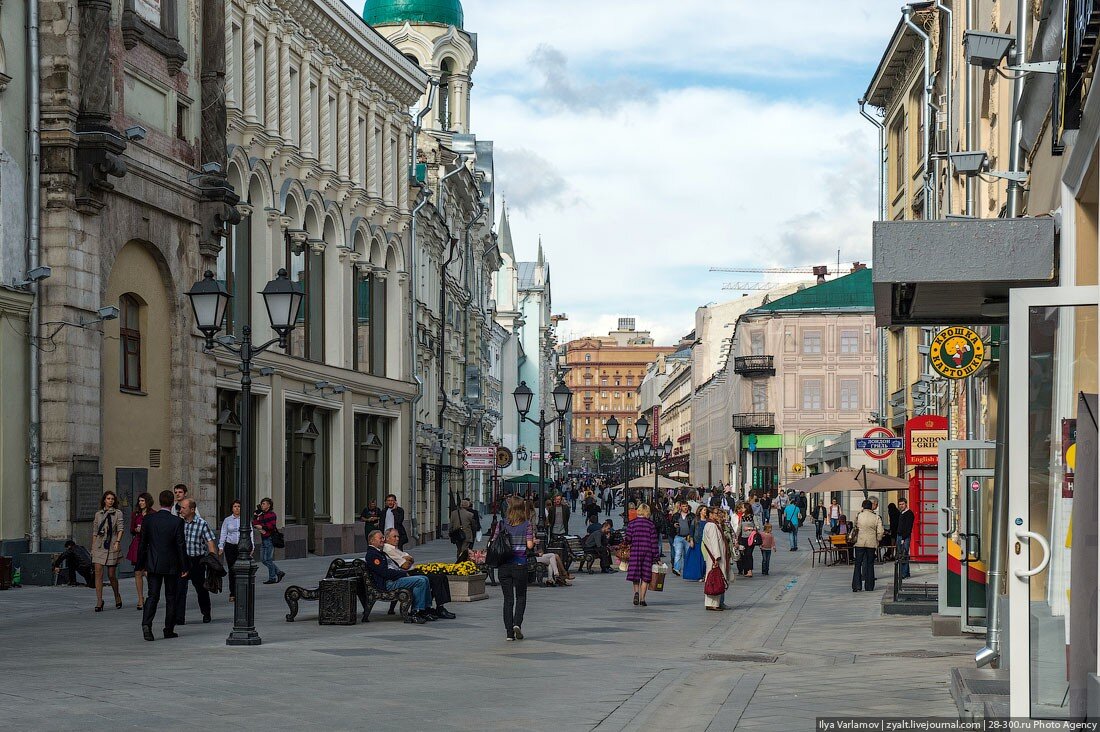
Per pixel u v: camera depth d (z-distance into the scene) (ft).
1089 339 29.53
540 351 447.83
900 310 44.55
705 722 35.96
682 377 538.88
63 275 88.28
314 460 139.23
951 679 40.34
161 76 101.71
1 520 84.94
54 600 77.30
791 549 167.73
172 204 102.99
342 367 143.54
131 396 98.99
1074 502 28.73
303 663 49.01
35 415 87.51
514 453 377.09
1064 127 32.04
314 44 135.54
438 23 245.65
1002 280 36.11
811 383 304.91
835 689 41.81
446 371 219.20
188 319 105.81
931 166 122.93
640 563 83.25
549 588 98.68
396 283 163.73
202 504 108.17
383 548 69.56
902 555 78.95
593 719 36.73
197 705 37.96
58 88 88.69
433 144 202.49
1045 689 28.96
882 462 176.04
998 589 44.42
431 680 44.62
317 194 136.15
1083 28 29.43
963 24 100.32
